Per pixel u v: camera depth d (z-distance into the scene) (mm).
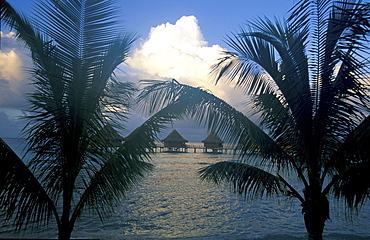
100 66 3686
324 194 4566
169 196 14258
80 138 4004
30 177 3512
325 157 4777
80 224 8492
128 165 4168
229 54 4906
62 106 3604
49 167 3768
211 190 16156
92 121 4000
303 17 3775
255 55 4797
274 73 4762
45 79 3621
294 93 4391
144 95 4461
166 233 8109
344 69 3967
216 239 7090
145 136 4180
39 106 3664
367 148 3611
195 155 61281
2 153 3223
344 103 3992
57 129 3678
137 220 9438
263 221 9672
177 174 24969
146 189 16375
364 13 3359
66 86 3527
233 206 12062
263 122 5105
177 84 4480
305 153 4660
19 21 3447
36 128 3564
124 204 11969
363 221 9328
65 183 3896
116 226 8586
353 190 3799
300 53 4250
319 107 4262
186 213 10727
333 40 3686
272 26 4875
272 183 4754
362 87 3701
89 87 3672
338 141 4531
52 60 3457
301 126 4414
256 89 4887
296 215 10531
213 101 4492
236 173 4918
